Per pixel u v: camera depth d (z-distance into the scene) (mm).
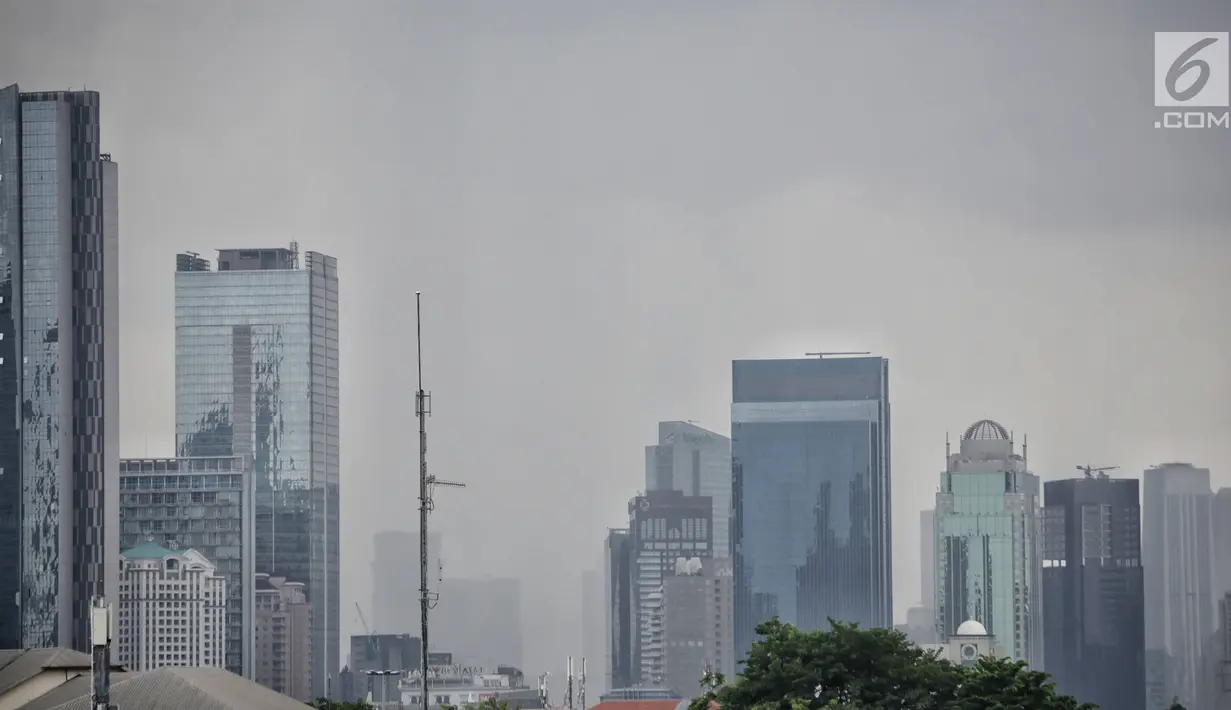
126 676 103312
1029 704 124125
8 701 112688
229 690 95062
